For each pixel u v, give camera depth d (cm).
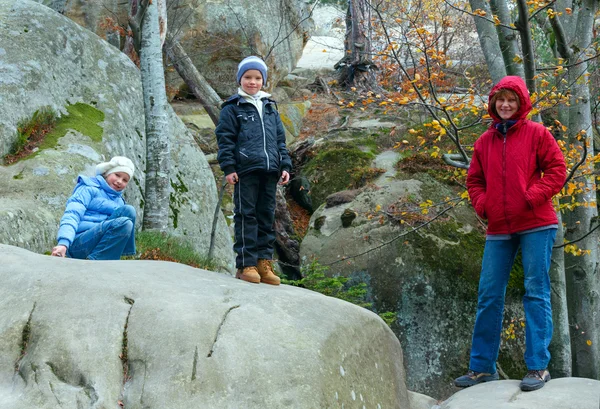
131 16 820
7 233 534
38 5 812
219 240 907
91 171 692
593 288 816
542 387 406
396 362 432
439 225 1035
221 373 310
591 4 810
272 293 377
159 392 302
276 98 1528
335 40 2234
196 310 338
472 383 451
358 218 1069
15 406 293
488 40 729
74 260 392
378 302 980
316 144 1321
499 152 432
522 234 426
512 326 892
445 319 966
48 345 317
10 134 664
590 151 819
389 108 873
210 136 1298
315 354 329
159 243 685
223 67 1347
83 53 826
